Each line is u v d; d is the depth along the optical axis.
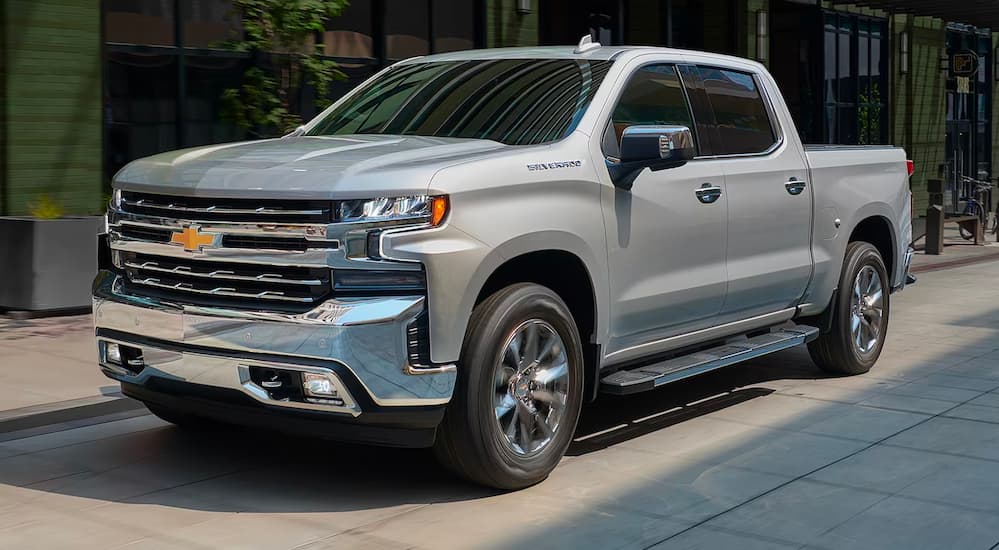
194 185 5.06
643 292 5.92
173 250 5.14
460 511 4.93
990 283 14.10
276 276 4.88
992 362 8.57
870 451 5.96
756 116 7.03
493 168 5.09
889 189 8.24
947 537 4.64
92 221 10.28
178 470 5.55
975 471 5.59
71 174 11.13
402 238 4.76
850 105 25.70
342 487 5.28
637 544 4.52
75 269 10.17
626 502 5.07
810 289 7.39
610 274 5.69
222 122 12.69
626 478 5.45
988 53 32.06
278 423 4.94
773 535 4.64
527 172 5.23
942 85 29.44
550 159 5.39
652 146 5.53
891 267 8.43
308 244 4.80
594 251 5.56
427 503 5.04
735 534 4.65
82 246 10.21
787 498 5.14
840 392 7.46
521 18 16.33
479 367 4.96
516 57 6.48
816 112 24.59
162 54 12.13
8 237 9.98
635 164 5.73
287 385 4.84
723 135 6.66
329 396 4.75
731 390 7.53
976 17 26.34
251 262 4.91
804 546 4.52
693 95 6.54
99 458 5.76
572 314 5.75
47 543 4.52
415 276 4.78
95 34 11.23
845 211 7.64
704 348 6.74
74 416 6.57
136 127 11.96
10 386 7.18
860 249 7.91
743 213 6.61
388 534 4.63
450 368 4.87
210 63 12.55
